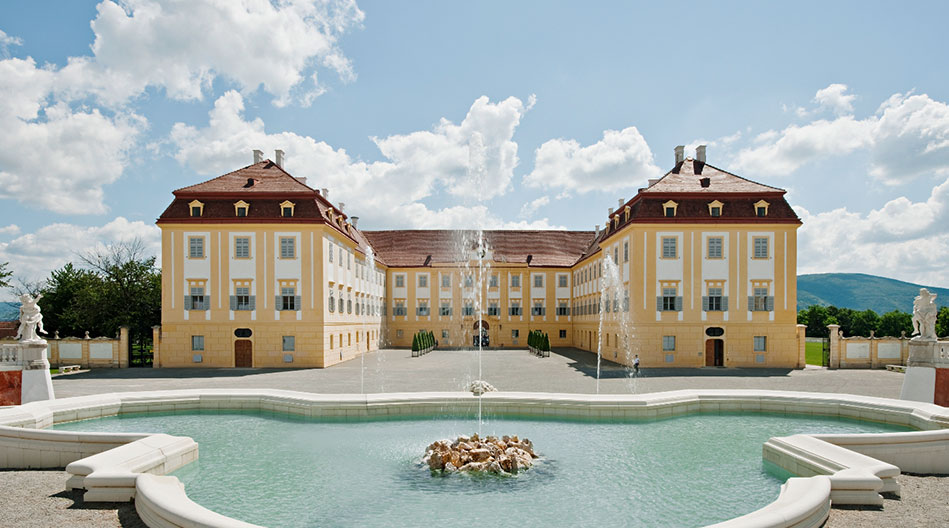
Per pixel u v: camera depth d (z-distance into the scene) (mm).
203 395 21469
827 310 123125
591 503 11641
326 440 16734
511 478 13188
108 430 18359
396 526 10469
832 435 13922
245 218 40875
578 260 66750
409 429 18156
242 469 13891
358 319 53625
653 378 31984
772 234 40594
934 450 13680
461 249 74125
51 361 40250
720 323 40375
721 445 16172
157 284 50688
